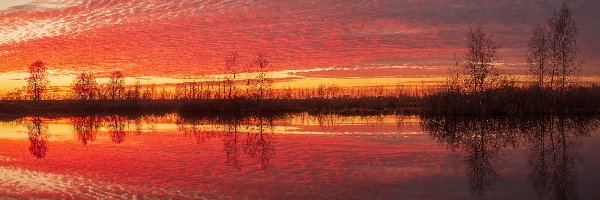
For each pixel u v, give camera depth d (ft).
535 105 227.40
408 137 146.61
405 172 90.99
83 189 75.56
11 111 330.54
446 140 139.85
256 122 212.23
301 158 106.93
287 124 199.31
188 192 74.02
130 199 69.56
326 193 74.33
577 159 108.78
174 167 95.61
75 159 106.01
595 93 232.53
